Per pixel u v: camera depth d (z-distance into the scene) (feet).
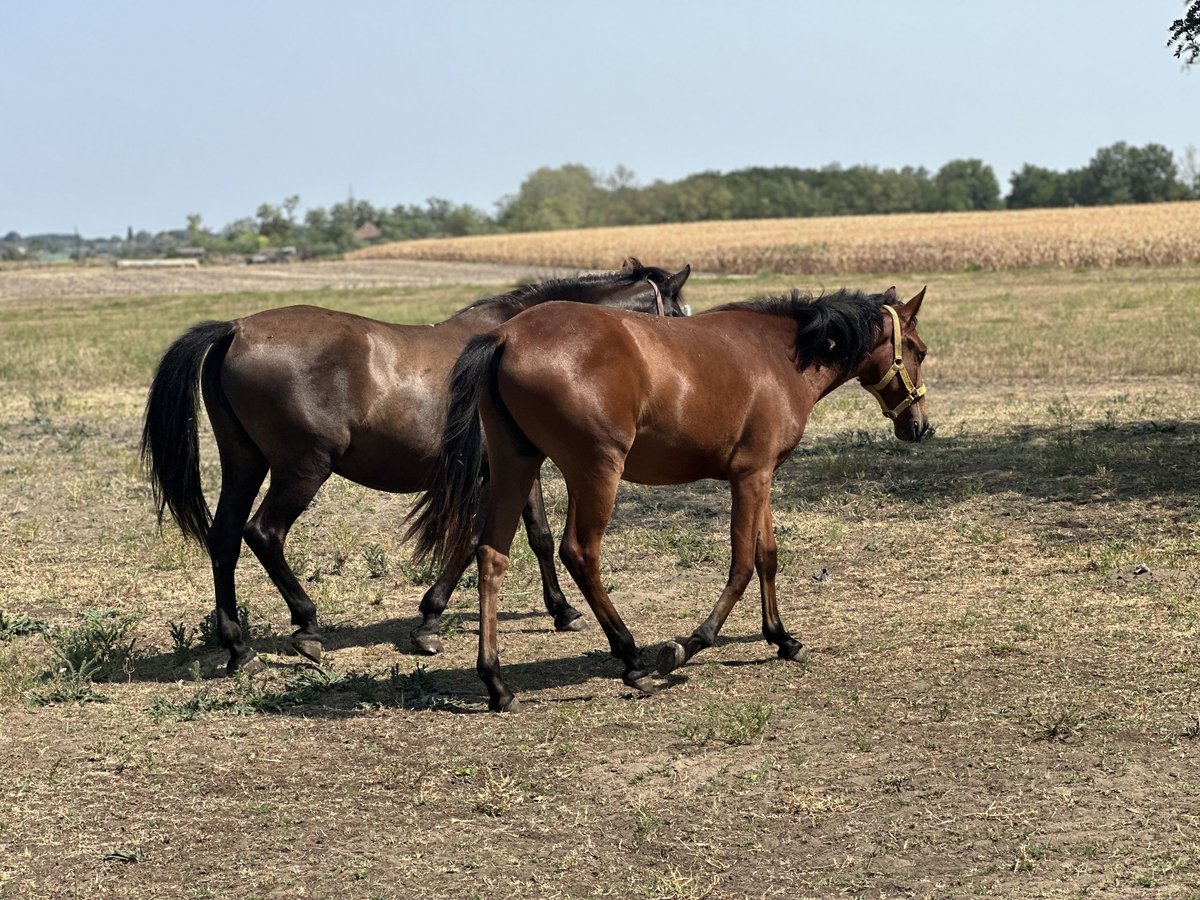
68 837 15.46
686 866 14.20
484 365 18.71
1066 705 18.51
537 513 24.30
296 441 21.89
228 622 22.39
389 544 32.30
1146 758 16.47
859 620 23.73
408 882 14.05
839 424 48.52
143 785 17.04
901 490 34.81
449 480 19.40
